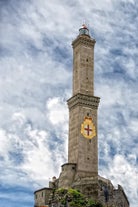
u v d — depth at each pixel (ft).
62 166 521.65
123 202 508.12
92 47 570.87
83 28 579.89
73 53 579.48
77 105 536.42
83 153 516.32
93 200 480.23
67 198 470.39
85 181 490.90
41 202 519.19
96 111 542.57
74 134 529.86
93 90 552.00
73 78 565.94
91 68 561.43
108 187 501.56
